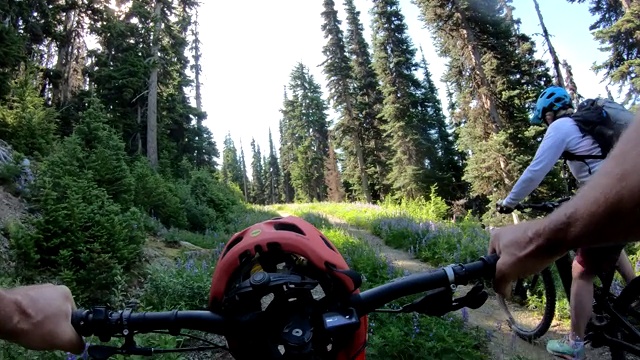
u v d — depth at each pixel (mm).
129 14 25078
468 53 23953
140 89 24516
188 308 5645
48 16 22078
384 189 44500
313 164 65250
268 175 101500
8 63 13656
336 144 47281
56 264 6145
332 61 45438
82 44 29750
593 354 4262
